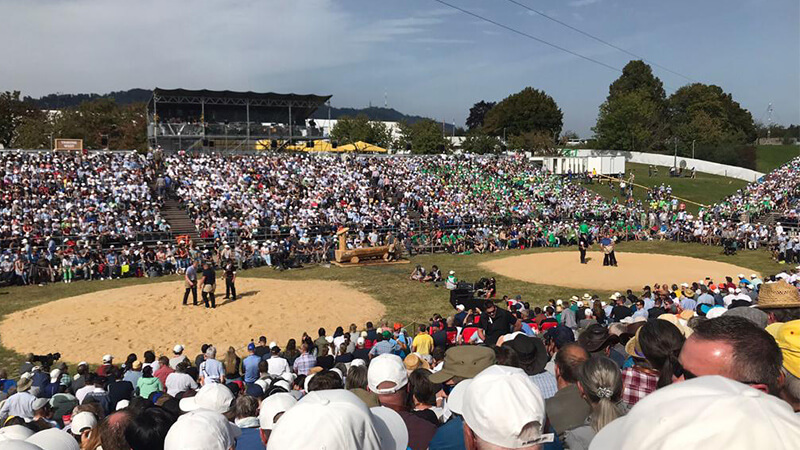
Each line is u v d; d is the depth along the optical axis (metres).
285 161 51.47
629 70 124.75
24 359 18.84
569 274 32.28
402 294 28.50
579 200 54.91
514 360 6.56
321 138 64.94
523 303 19.67
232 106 63.09
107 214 37.66
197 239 38.94
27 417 10.91
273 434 3.23
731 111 117.12
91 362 18.59
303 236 38.84
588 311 17.55
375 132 101.88
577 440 4.20
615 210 52.28
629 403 5.36
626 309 17.23
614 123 99.12
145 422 4.52
